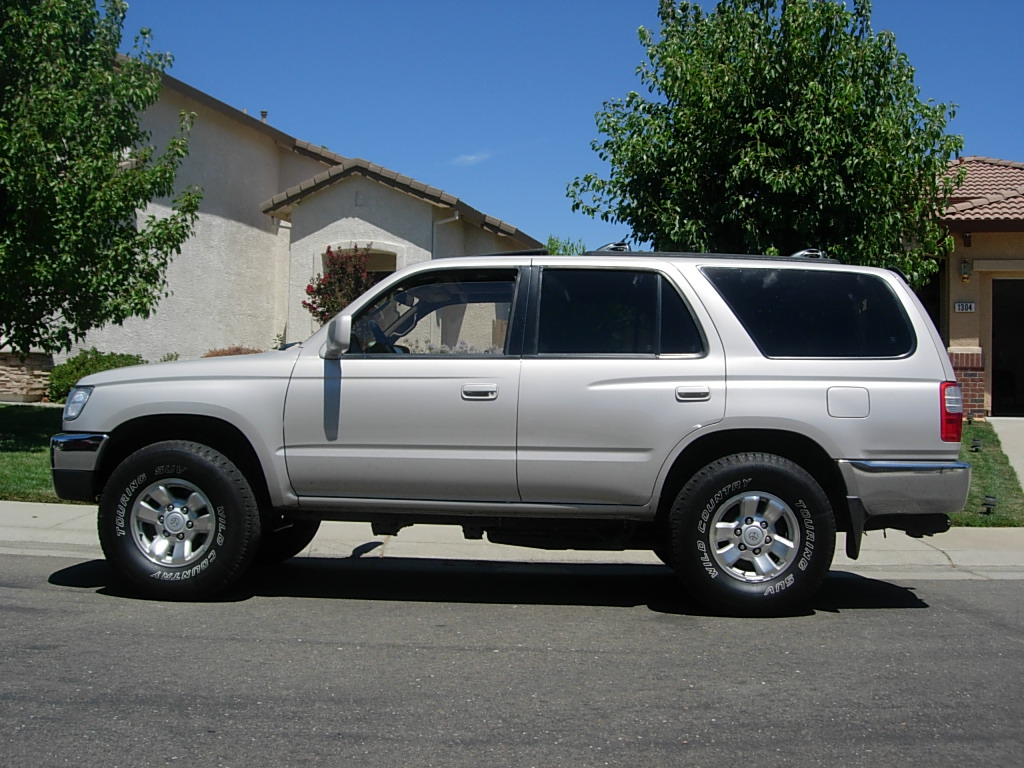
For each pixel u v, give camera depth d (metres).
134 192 12.21
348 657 5.07
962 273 15.68
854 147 9.60
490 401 5.92
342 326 5.88
